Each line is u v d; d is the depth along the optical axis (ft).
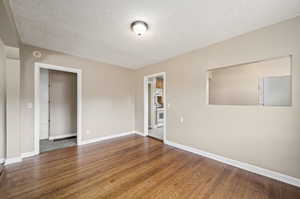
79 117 11.16
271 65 9.51
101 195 5.30
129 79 15.08
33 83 8.95
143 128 14.40
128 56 11.04
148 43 8.63
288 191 5.54
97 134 12.32
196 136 9.50
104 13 5.70
